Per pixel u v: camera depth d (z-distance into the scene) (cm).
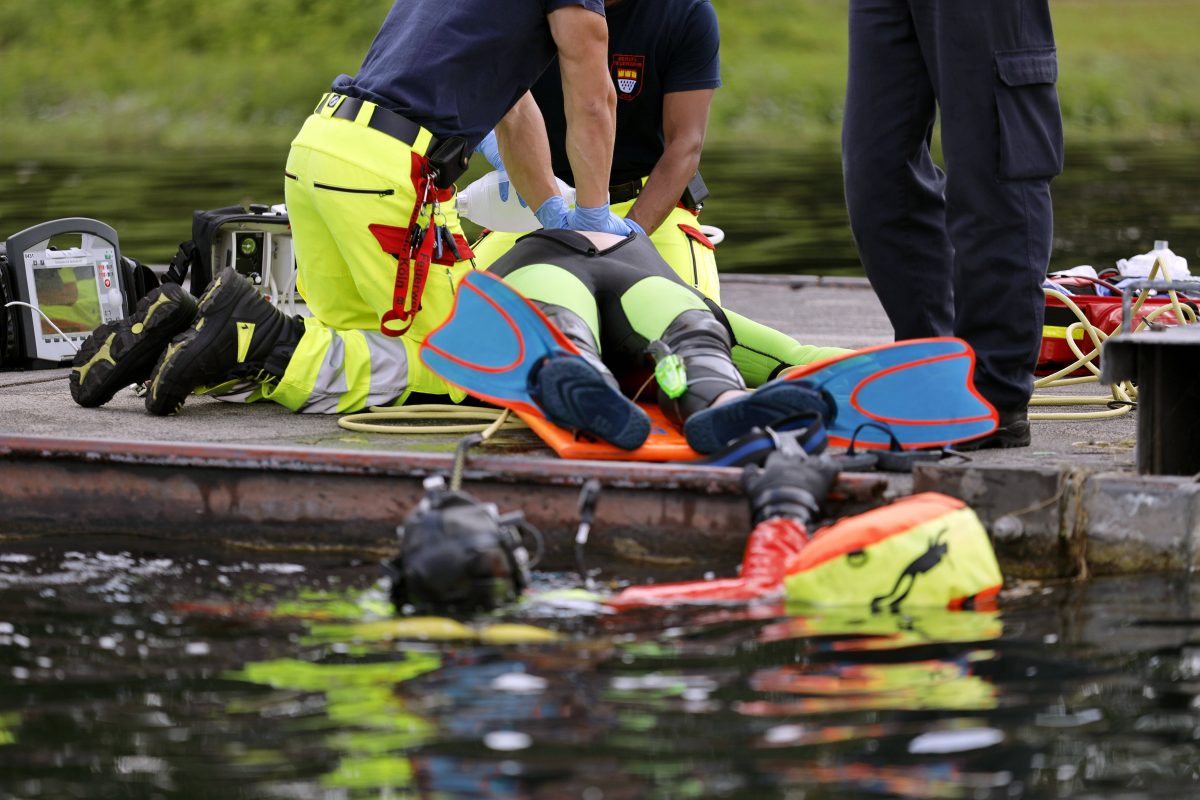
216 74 10631
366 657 934
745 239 4038
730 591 1064
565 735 812
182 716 841
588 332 1309
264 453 1214
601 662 924
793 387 1188
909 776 762
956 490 1142
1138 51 13325
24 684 891
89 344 1473
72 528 1258
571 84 1418
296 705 855
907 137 1423
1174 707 848
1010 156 1295
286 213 1770
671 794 741
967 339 1324
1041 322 1317
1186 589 1076
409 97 1420
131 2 11588
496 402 1285
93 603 1055
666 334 1335
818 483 1126
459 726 824
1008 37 1293
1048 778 759
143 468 1239
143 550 1211
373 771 768
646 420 1215
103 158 7238
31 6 11538
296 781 758
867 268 1477
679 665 919
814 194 5453
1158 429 1152
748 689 879
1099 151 8275
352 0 11712
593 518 1173
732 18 12825
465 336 1285
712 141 9444
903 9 1393
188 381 1432
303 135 1459
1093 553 1129
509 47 1436
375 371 1471
